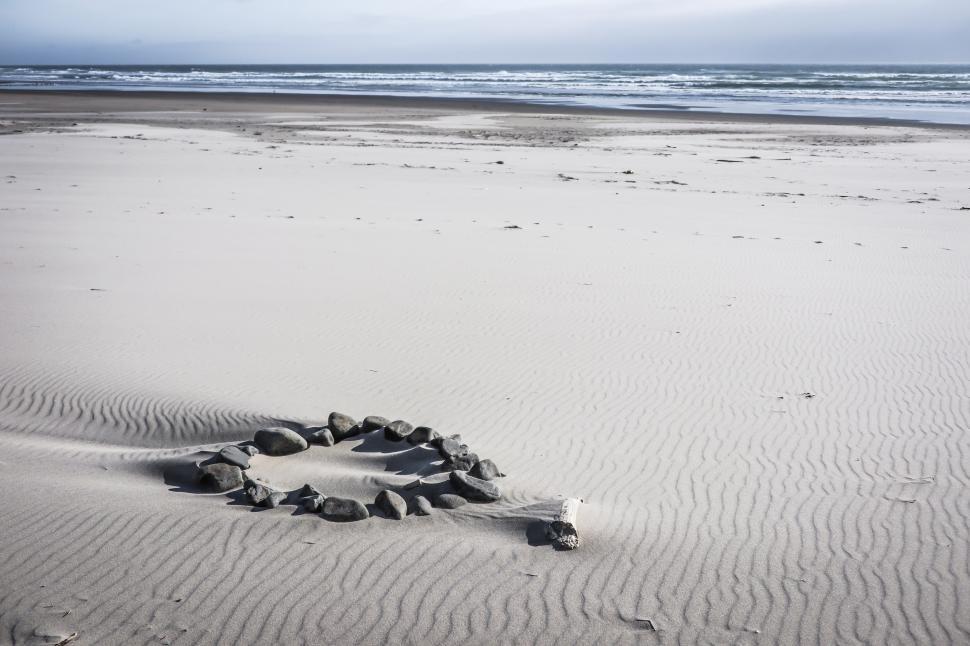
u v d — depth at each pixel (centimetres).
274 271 1384
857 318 1152
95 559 531
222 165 2784
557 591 513
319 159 3008
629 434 762
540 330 1082
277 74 15025
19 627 467
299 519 588
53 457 688
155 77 13150
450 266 1436
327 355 970
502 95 7975
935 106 6250
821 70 18988
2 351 955
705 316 1155
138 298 1206
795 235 1767
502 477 668
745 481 669
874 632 480
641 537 577
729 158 3238
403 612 490
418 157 3142
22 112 5181
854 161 3159
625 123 4859
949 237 1756
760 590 518
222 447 695
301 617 483
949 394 866
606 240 1684
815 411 820
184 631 469
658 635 476
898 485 662
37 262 1419
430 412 807
